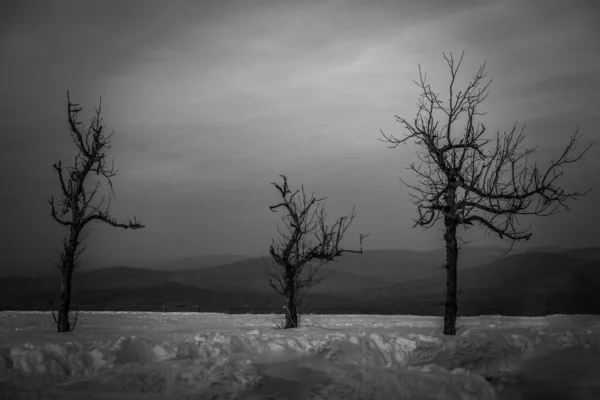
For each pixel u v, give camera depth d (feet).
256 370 54.49
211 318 119.85
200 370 52.54
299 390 51.57
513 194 73.77
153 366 54.13
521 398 58.65
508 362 69.67
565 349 72.84
